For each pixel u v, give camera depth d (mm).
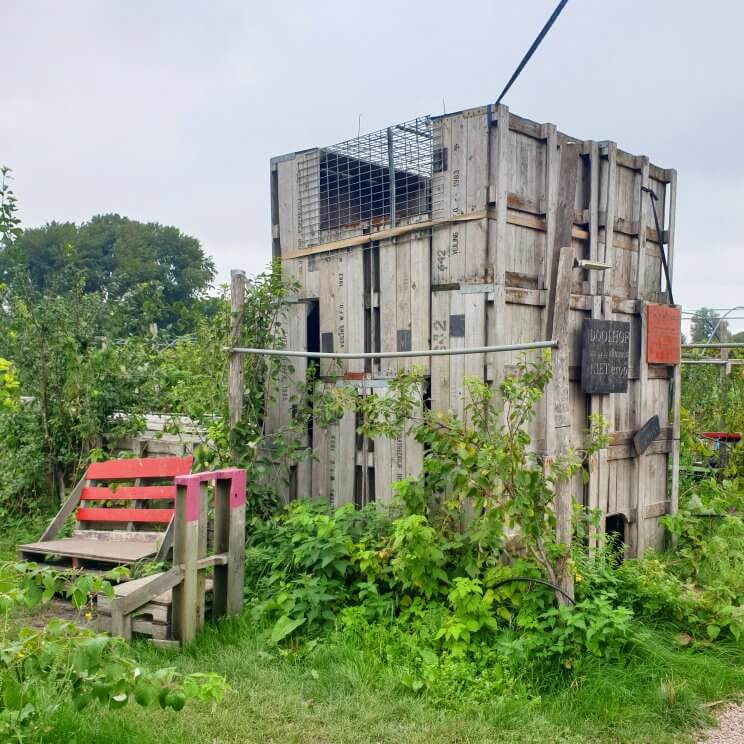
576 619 5289
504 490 5738
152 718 4473
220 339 8180
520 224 6777
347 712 4695
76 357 9578
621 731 4656
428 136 7012
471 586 5586
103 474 8070
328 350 7852
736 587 6473
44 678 3492
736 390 13359
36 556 7621
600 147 7695
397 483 6520
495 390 6488
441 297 6875
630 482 8266
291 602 5898
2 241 8297
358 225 7590
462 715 4707
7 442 9930
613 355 7672
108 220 47906
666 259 8625
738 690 5344
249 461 7605
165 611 5859
